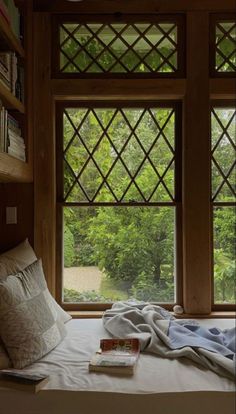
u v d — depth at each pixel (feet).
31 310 5.63
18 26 7.43
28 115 7.70
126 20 8.01
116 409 4.75
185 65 7.93
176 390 4.75
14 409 4.75
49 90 7.91
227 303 8.18
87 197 8.25
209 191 7.95
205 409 4.75
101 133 8.24
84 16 8.00
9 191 7.95
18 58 7.59
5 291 5.35
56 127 8.21
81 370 5.18
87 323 7.30
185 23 7.95
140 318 6.62
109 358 5.36
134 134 8.21
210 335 6.08
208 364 5.17
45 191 7.94
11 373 4.91
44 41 7.91
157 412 4.74
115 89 7.88
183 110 7.98
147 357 5.53
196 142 7.87
